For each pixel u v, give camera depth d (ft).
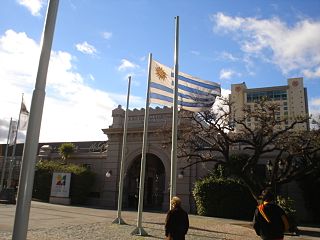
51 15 21.33
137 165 121.29
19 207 18.30
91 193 115.44
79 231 46.21
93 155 119.85
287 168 68.74
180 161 99.60
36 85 20.02
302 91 220.02
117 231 47.98
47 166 115.96
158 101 50.55
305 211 87.15
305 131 67.62
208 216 85.81
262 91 222.69
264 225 19.81
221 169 91.20
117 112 114.42
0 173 144.56
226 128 67.00
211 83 54.85
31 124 19.39
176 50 49.37
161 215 80.69
